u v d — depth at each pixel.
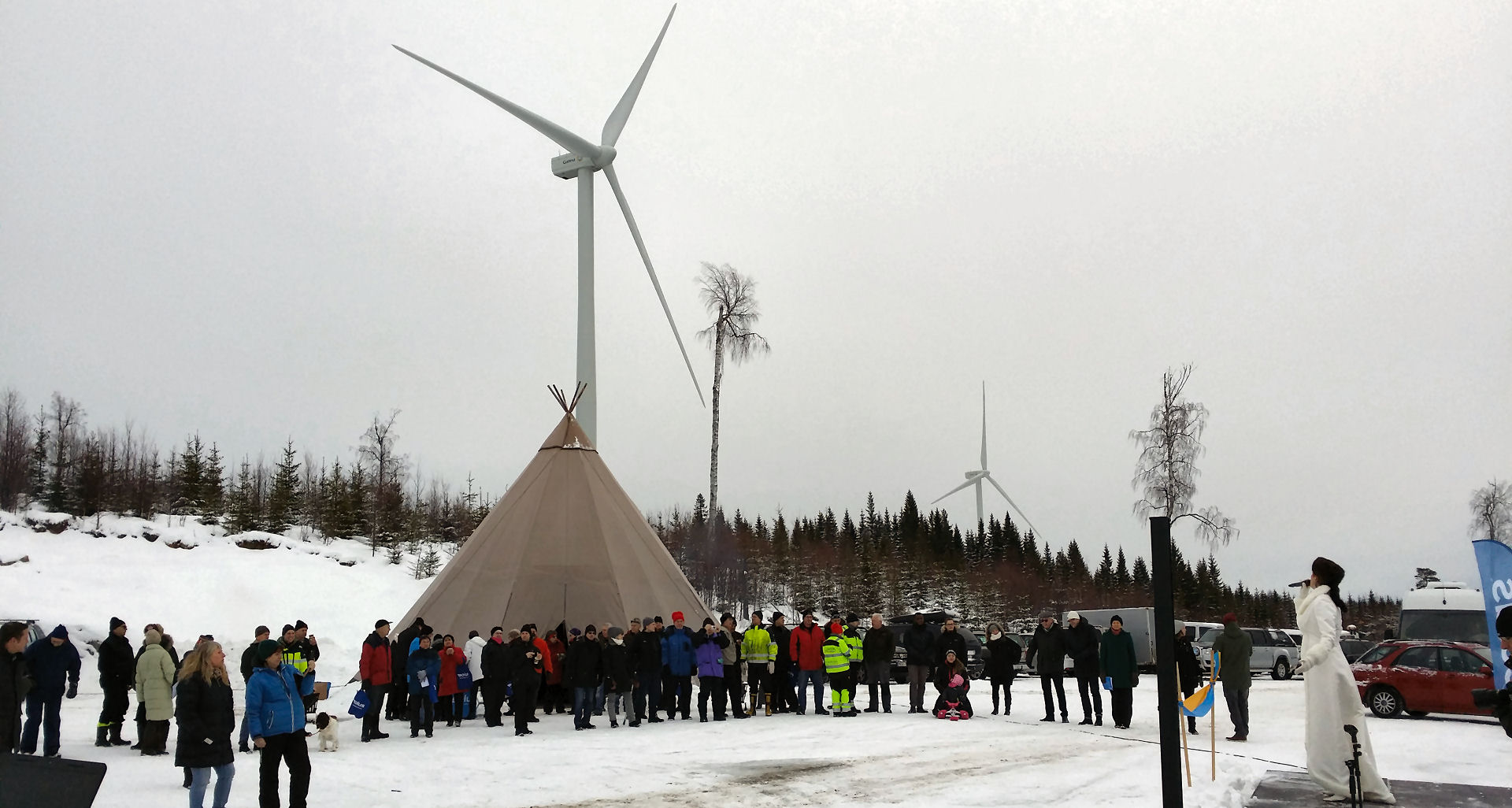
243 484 53.38
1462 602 26.33
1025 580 80.94
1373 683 20.48
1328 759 10.07
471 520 60.84
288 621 34.38
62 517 41.09
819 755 14.36
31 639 21.16
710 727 18.59
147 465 57.47
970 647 33.56
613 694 18.53
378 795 11.34
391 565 46.28
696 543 60.53
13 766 6.04
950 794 11.09
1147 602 82.31
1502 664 13.44
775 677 21.66
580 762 13.73
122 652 16.06
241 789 11.75
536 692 18.42
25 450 51.44
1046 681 19.16
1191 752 14.18
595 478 24.98
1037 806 10.31
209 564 38.31
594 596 23.89
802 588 69.31
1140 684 30.58
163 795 11.34
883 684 21.55
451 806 10.70
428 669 17.31
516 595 23.33
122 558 37.47
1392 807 9.67
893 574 72.00
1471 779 11.90
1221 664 15.99
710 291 46.44
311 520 55.34
